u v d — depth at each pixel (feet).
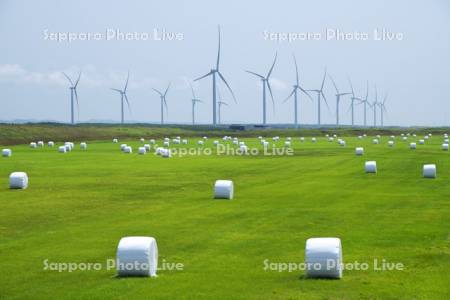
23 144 634.43
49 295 97.35
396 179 273.75
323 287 100.99
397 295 97.09
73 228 153.69
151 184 251.80
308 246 106.11
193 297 95.96
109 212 179.42
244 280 105.60
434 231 149.48
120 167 332.39
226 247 131.85
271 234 146.00
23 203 196.34
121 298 95.35
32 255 124.36
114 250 128.67
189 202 200.85
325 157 418.92
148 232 148.25
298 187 243.40
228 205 193.88
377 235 144.56
